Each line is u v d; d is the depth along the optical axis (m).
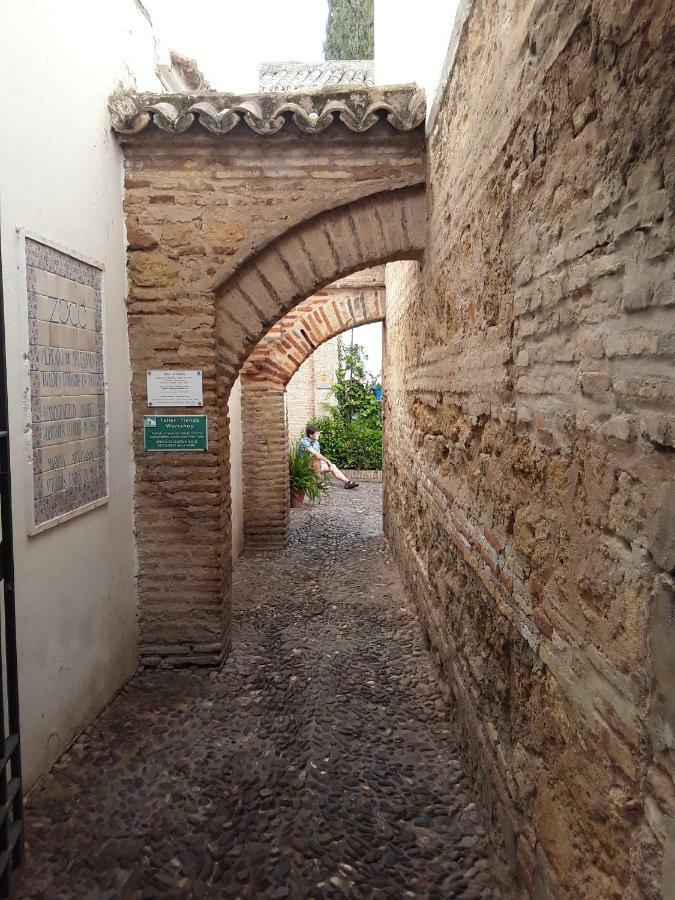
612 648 1.46
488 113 2.55
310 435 12.62
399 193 4.23
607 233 1.47
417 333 4.91
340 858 2.50
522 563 2.18
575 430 1.70
